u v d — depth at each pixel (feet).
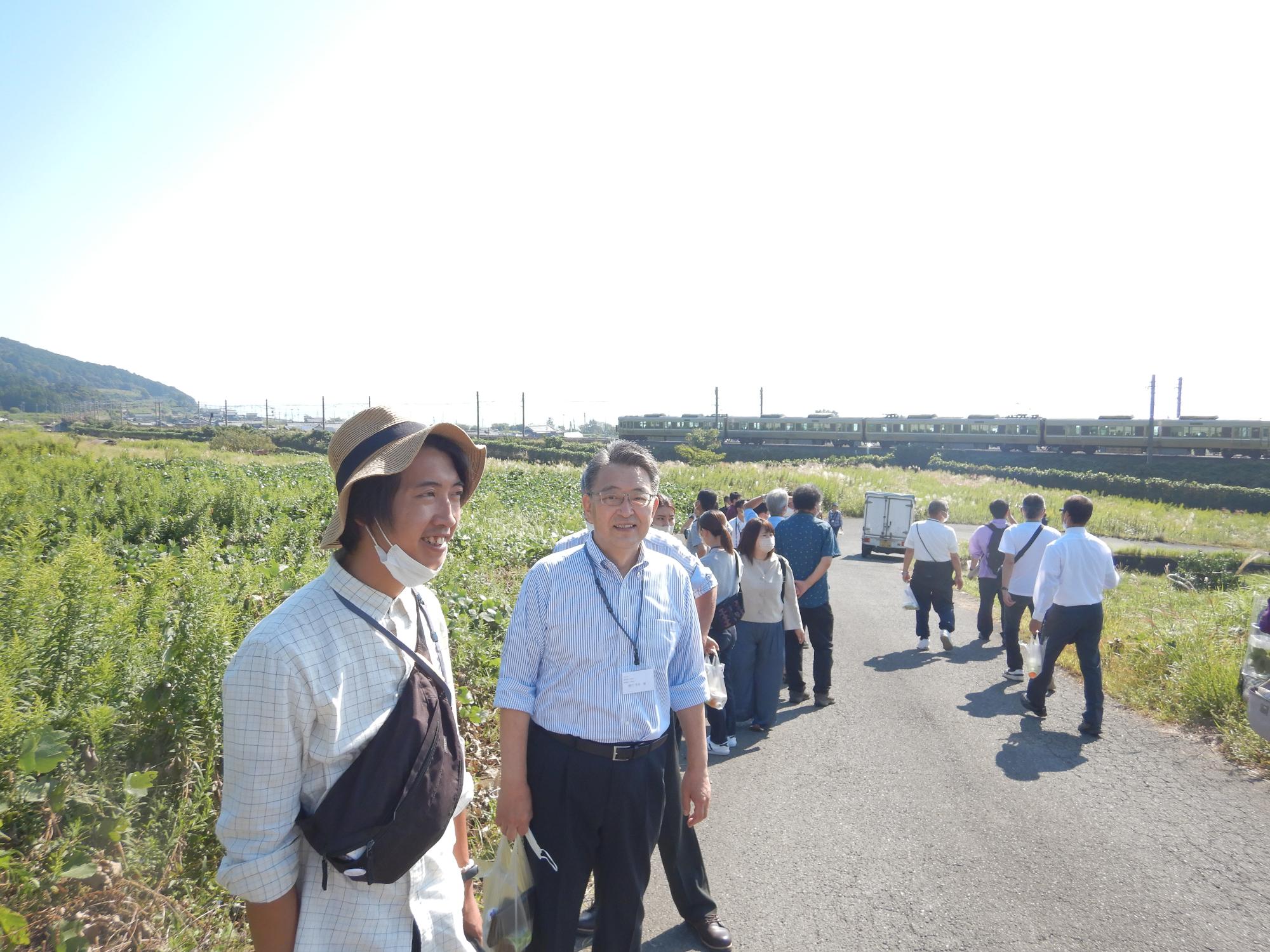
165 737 11.78
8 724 9.55
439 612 7.00
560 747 8.87
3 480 35.29
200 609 12.82
